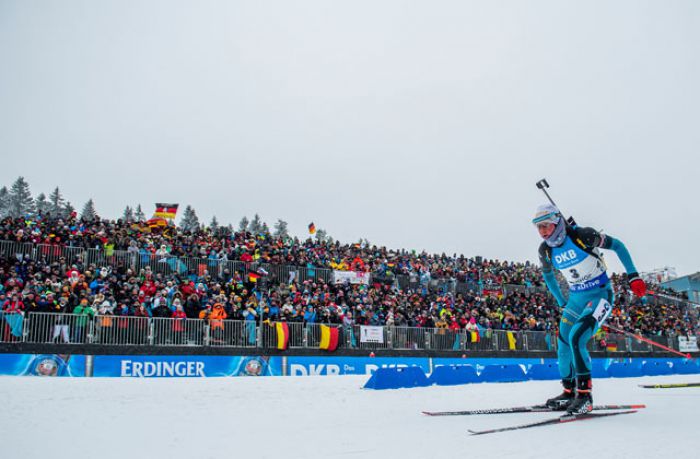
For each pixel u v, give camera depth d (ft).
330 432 14.93
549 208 19.20
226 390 27.73
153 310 56.75
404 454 12.03
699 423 16.20
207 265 69.56
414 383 34.53
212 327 58.44
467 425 15.99
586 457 11.56
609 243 18.62
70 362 51.01
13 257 57.67
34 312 50.96
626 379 46.42
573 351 18.21
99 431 15.06
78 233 65.05
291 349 62.03
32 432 14.87
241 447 12.91
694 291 140.26
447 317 75.10
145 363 54.19
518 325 79.97
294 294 68.80
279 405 21.38
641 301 100.22
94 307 53.88
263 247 76.89
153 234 73.97
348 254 87.20
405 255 95.20
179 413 18.63
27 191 312.09
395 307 73.82
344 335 65.21
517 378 42.83
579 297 19.17
